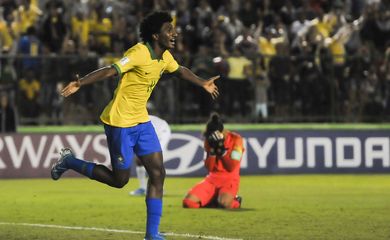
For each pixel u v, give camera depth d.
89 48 72.25
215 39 73.75
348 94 71.44
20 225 36.88
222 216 40.47
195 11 76.00
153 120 49.06
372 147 71.06
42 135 67.44
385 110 71.88
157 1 78.56
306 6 81.88
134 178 68.12
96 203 47.53
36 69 67.75
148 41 29.30
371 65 71.62
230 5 80.00
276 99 70.88
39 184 62.19
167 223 37.50
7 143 66.94
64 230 35.03
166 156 68.69
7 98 67.38
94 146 67.81
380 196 51.88
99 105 68.75
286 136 70.12
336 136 70.69
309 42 74.56
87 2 77.56
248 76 70.19
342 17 80.38
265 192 55.03
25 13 77.50
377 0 81.56
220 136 43.97
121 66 28.47
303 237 32.62
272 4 81.00
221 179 44.62
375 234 33.53
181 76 30.95
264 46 75.38
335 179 66.31
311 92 71.12
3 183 63.16
